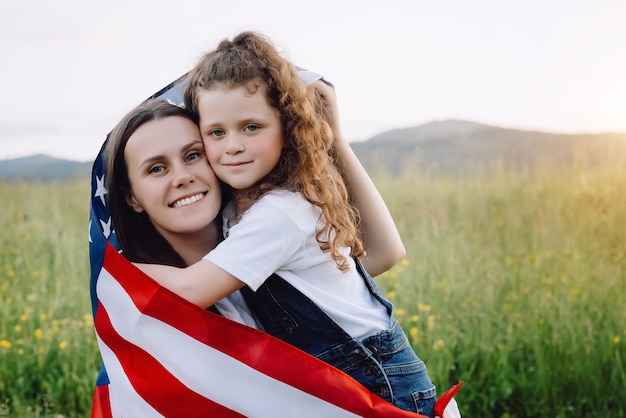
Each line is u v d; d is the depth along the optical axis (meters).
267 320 2.13
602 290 4.92
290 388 1.99
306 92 2.18
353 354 2.10
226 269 1.98
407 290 4.99
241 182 2.06
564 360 4.36
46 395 4.14
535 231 5.80
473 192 6.62
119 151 2.12
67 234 6.10
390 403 2.12
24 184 7.28
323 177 2.15
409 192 6.80
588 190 6.25
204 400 2.01
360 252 2.29
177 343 2.02
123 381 2.09
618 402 4.14
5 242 5.88
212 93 2.05
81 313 5.00
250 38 2.12
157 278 2.05
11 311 4.94
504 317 4.75
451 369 4.25
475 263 5.35
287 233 2.03
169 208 2.10
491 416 4.07
